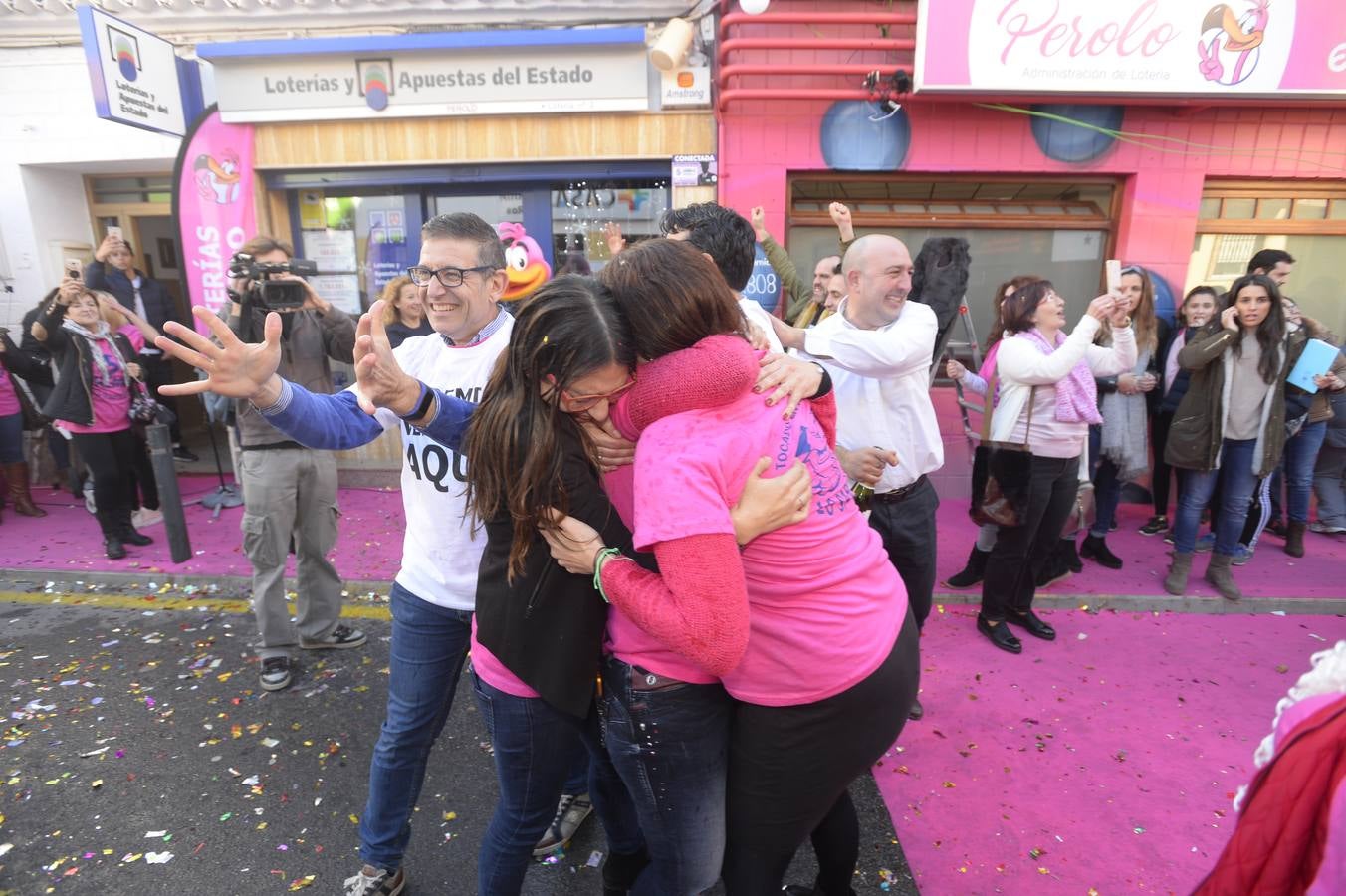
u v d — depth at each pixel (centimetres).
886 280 229
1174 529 436
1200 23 452
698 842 144
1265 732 292
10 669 343
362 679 333
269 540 316
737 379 121
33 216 603
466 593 191
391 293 474
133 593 427
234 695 320
